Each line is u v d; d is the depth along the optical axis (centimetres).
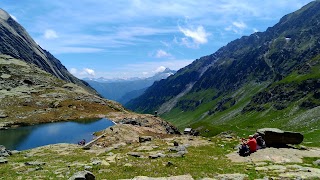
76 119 10962
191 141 5353
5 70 18050
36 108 12556
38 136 8375
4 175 3253
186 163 3566
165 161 3700
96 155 4444
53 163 3925
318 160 3559
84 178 2544
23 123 10256
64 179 2909
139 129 7844
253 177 2880
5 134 8756
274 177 2847
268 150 4156
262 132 4588
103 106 13500
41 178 3002
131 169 3316
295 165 3347
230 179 2791
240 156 3991
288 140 4525
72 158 4272
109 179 2920
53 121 10756
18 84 16175
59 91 15500
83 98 14450
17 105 12694
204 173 3089
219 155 4144
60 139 7862
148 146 4856
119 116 11306
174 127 10256
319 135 13162
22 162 4125
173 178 2627
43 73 19600
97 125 9650
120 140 6538
